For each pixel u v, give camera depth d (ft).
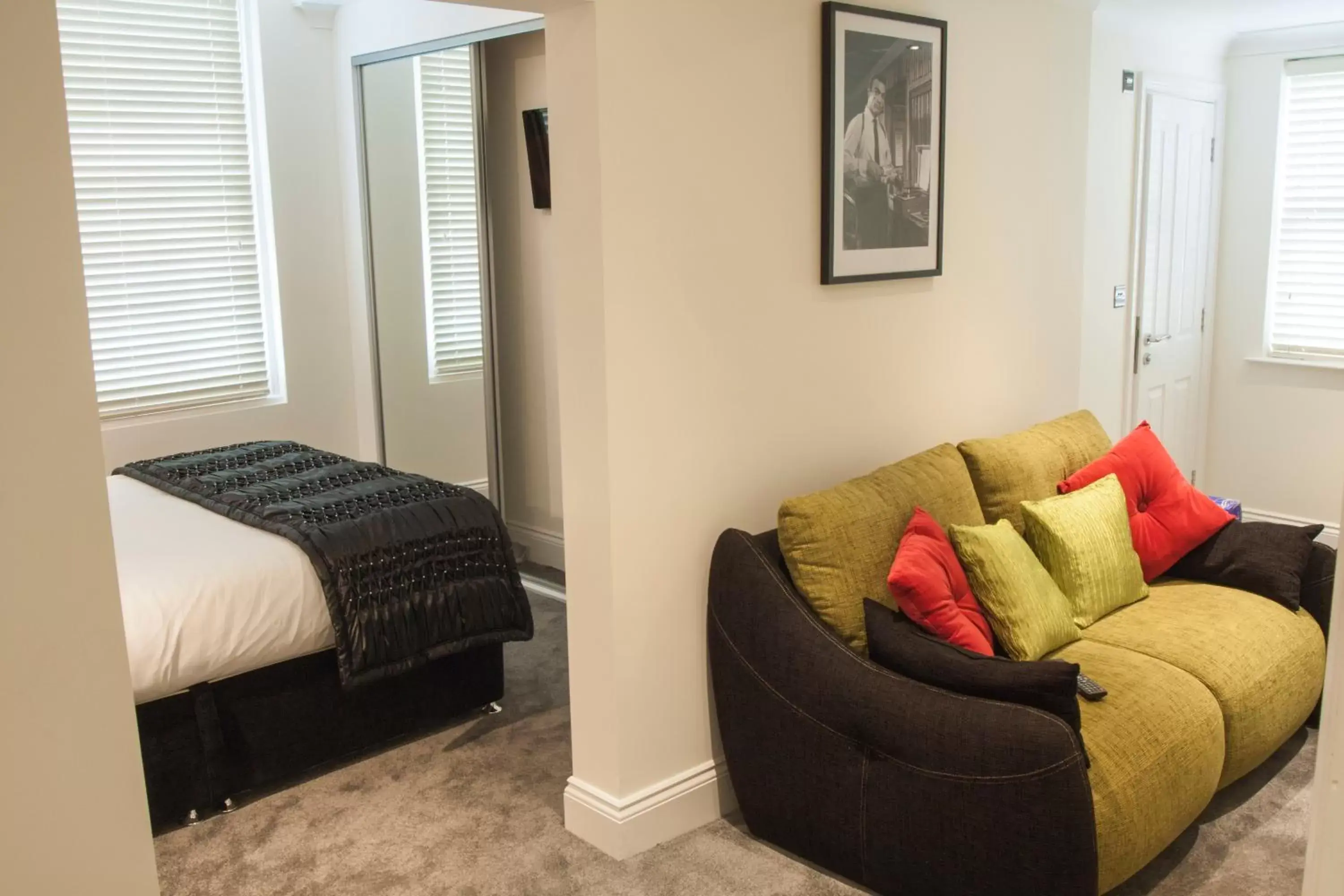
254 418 16.19
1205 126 16.96
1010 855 7.61
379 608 10.39
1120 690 8.85
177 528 10.91
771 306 9.79
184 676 9.40
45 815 3.96
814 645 8.64
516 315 15.25
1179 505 11.38
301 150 16.17
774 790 8.99
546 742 11.27
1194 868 8.92
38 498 3.83
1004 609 9.27
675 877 8.91
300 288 16.42
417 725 11.19
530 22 13.43
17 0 3.65
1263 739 9.66
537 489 15.56
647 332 8.82
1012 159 12.30
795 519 9.05
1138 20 15.14
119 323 15.01
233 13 15.46
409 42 15.11
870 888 8.66
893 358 11.15
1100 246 15.31
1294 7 14.47
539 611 14.96
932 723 7.86
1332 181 16.46
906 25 10.50
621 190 8.48
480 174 15.10
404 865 9.12
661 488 9.12
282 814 9.95
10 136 3.67
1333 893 1.95
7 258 3.69
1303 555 11.04
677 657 9.45
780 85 9.55
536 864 9.11
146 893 4.27
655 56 8.55
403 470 16.72
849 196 10.22
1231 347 17.81
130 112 14.76
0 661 3.80
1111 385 16.05
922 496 9.96
